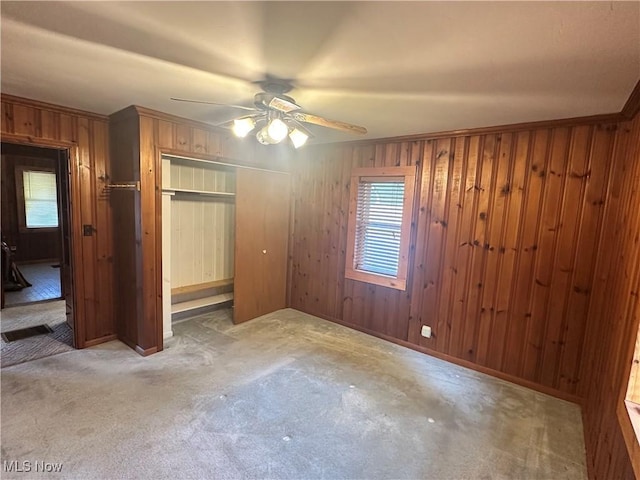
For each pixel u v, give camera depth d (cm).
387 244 396
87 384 280
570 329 289
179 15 148
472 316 338
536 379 308
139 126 305
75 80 233
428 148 355
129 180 325
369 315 414
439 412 266
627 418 148
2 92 262
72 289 335
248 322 438
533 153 298
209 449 215
